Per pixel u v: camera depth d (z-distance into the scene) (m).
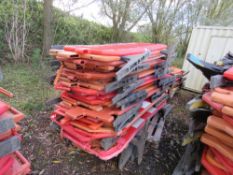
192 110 1.84
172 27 7.93
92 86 1.58
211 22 7.32
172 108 3.55
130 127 2.04
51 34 5.16
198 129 1.84
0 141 1.02
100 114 1.62
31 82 3.87
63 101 1.87
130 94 1.84
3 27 4.66
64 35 5.71
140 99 2.03
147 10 7.30
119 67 1.58
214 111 1.55
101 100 1.63
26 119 2.76
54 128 2.35
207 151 1.69
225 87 1.61
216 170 1.49
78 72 1.58
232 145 1.37
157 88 2.52
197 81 4.88
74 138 1.81
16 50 4.59
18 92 3.47
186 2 7.62
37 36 5.34
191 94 4.88
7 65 4.41
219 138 1.45
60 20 5.71
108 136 1.66
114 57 1.47
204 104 1.85
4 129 0.97
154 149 2.54
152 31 7.77
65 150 2.27
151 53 2.06
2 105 1.01
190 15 7.93
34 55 4.51
